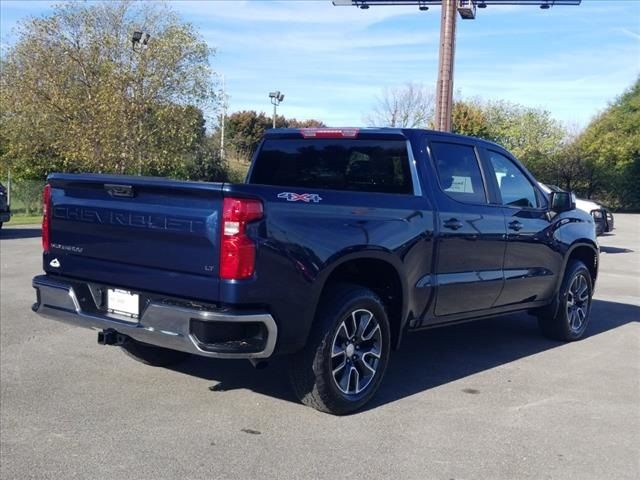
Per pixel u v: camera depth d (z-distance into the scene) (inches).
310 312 176.6
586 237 292.4
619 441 178.5
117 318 181.9
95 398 201.0
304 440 173.5
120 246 182.4
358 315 192.1
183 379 220.5
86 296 193.5
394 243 197.6
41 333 274.1
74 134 1079.6
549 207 275.1
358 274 206.4
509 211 249.1
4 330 277.9
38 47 1133.7
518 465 162.4
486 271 237.9
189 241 167.9
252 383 218.1
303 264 172.7
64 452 163.5
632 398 213.2
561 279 280.4
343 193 189.5
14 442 168.7
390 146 224.1
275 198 169.8
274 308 168.9
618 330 314.0
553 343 285.9
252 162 256.5
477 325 319.0
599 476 157.9
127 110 1048.2
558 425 188.9
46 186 205.5
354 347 192.2
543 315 284.4
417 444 173.2
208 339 163.2
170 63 1074.1
